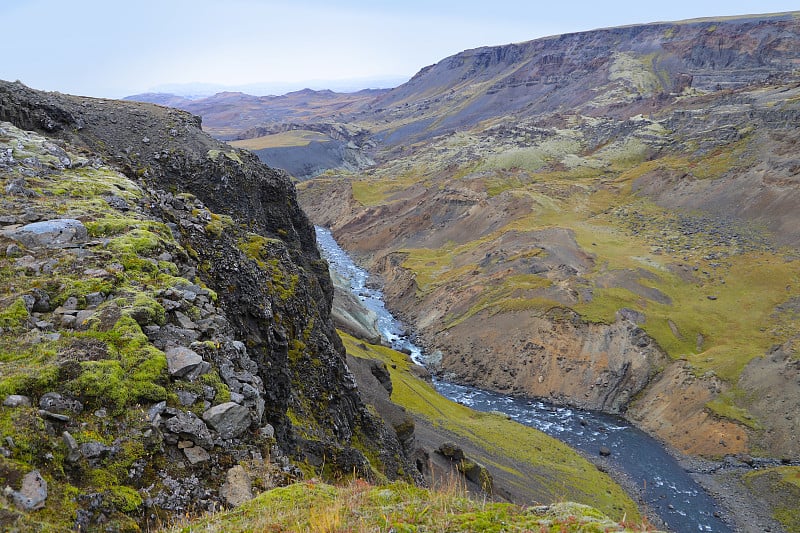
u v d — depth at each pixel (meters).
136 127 59.88
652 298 135.50
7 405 13.52
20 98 50.69
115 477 13.76
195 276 25.64
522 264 157.25
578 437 101.31
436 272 180.62
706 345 118.62
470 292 155.38
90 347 16.55
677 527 73.81
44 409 13.94
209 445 16.06
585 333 125.56
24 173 29.53
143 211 29.88
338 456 32.91
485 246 184.62
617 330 124.50
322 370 43.00
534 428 101.00
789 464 88.69
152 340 18.38
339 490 15.49
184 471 15.14
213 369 18.50
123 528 12.83
